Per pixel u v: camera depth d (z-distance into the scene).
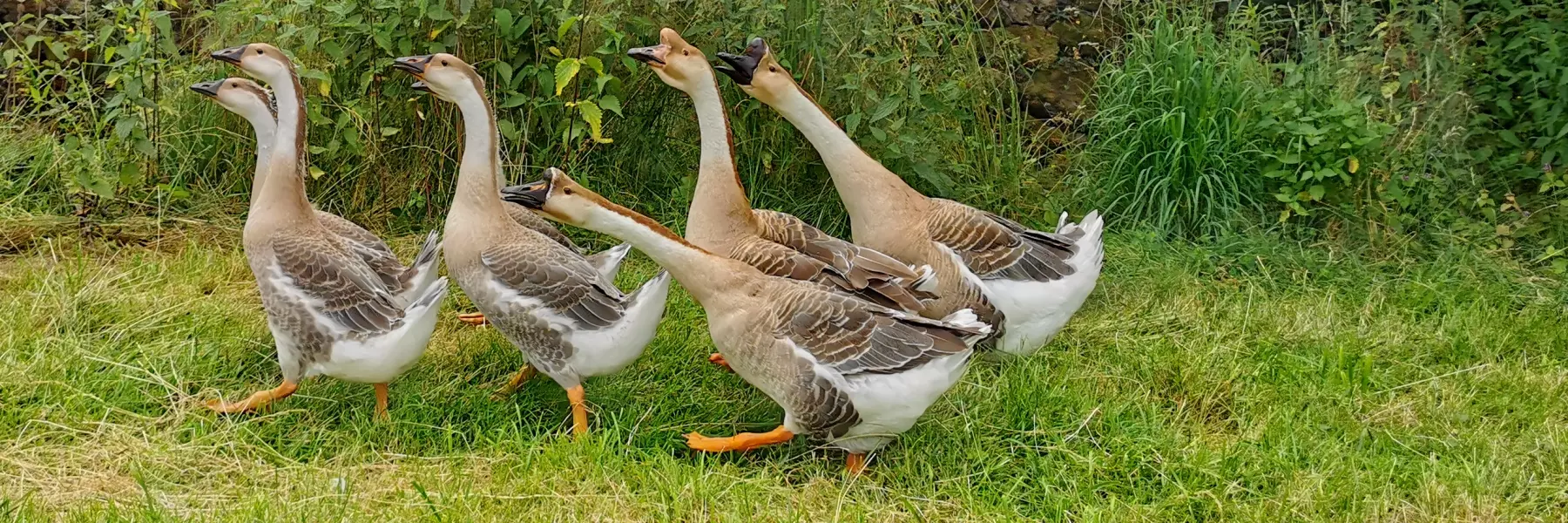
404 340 4.25
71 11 6.02
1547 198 5.73
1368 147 5.62
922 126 5.54
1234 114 5.70
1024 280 4.68
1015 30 6.24
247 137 5.59
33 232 5.30
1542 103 5.72
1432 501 4.15
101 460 4.14
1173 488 4.21
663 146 5.65
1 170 5.57
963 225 4.70
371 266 4.61
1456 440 4.40
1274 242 5.51
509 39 5.25
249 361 4.64
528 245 4.38
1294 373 4.73
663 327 4.87
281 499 4.01
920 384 4.14
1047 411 4.47
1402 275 5.40
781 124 5.47
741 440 4.26
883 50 5.50
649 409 4.45
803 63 5.41
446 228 4.43
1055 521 4.11
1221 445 4.41
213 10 5.77
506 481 4.12
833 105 5.46
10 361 4.43
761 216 4.70
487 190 4.40
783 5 5.31
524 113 5.45
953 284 4.67
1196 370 4.70
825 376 4.12
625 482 4.12
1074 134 6.16
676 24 5.46
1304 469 4.29
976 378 4.63
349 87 5.48
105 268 5.04
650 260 5.36
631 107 5.55
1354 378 4.72
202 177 5.61
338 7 5.18
